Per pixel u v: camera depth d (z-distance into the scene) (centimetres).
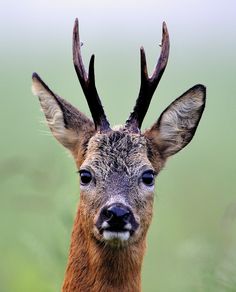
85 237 1409
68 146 1476
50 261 1667
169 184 2433
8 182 2030
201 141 2722
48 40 4503
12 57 3831
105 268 1400
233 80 2848
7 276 1898
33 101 2933
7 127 2791
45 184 1742
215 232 2067
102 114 1453
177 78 3262
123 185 1387
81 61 1461
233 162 2433
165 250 2083
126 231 1347
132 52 3919
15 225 2122
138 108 1464
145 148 1434
